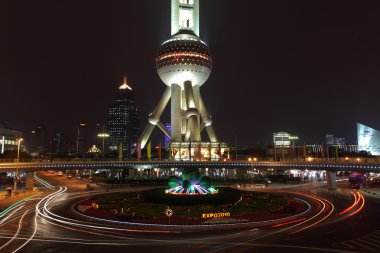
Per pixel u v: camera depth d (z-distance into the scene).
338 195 83.69
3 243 37.09
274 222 48.22
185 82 193.25
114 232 42.47
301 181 130.25
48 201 72.44
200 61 196.12
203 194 65.25
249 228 44.62
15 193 83.69
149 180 123.56
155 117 196.50
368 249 33.81
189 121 179.88
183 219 49.09
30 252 33.56
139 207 58.59
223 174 153.88
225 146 176.62
